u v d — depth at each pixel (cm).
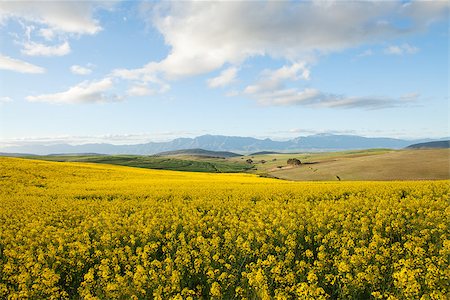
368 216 1714
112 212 2086
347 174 6638
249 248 1191
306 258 1212
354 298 878
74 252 1211
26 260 1190
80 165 5897
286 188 3123
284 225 1520
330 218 1658
